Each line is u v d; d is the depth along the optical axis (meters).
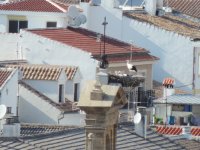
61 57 112.81
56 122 103.06
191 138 95.56
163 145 90.44
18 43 114.19
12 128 84.94
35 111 103.44
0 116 87.06
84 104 64.75
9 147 81.75
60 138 84.31
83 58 111.94
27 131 89.50
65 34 115.94
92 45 114.56
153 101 111.44
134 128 90.19
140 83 101.94
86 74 111.69
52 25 120.62
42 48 113.38
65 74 108.50
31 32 113.88
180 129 100.12
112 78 75.94
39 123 99.00
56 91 106.56
